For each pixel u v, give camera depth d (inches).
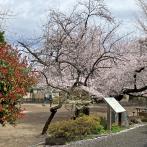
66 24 884.6
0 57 426.9
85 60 924.6
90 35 941.8
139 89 1133.1
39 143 658.8
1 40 716.7
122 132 817.5
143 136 745.6
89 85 949.8
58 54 884.0
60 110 1716.3
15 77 436.8
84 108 900.6
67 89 888.3
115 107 827.4
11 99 441.1
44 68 873.5
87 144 625.3
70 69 932.6
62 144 629.6
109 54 986.7
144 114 1257.4
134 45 1120.8
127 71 1090.7
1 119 443.8
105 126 814.5
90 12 924.0
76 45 903.7
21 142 681.6
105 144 625.6
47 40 876.0
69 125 653.9
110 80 1040.2
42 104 2182.6
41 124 1026.1
